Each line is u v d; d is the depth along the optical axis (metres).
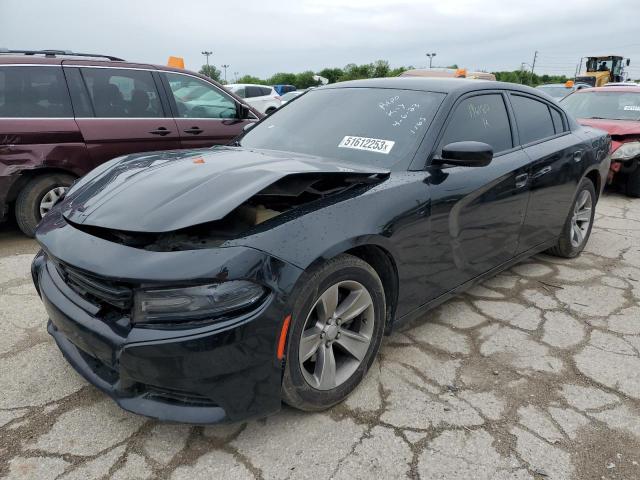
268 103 15.98
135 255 1.86
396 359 2.70
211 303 1.77
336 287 2.14
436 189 2.57
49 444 2.03
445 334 2.99
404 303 2.56
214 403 1.87
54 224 2.24
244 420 1.92
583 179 4.09
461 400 2.37
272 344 1.87
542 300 3.51
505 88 3.43
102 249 1.93
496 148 3.15
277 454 2.00
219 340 1.76
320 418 2.21
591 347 2.89
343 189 2.32
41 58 4.50
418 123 2.77
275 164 2.44
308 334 2.09
